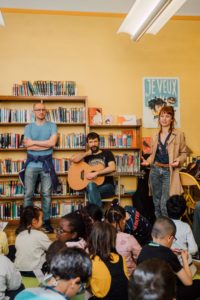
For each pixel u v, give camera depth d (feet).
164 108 13.99
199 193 17.21
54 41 18.53
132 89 18.98
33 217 10.21
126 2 18.93
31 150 16.31
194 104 19.35
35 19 18.44
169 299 3.38
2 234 10.05
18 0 18.30
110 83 18.88
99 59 18.84
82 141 17.89
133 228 10.80
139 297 3.41
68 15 18.66
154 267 3.59
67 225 9.06
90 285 6.56
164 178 13.94
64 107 18.44
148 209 16.90
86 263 4.90
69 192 17.65
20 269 9.75
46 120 17.61
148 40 19.12
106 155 16.51
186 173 14.43
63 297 4.66
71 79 18.60
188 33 19.34
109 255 6.72
